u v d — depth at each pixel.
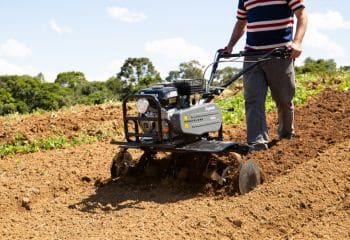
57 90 26.58
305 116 7.28
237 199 4.57
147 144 4.80
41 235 4.23
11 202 5.05
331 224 4.15
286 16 5.21
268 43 5.23
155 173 5.28
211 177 4.77
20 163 6.57
